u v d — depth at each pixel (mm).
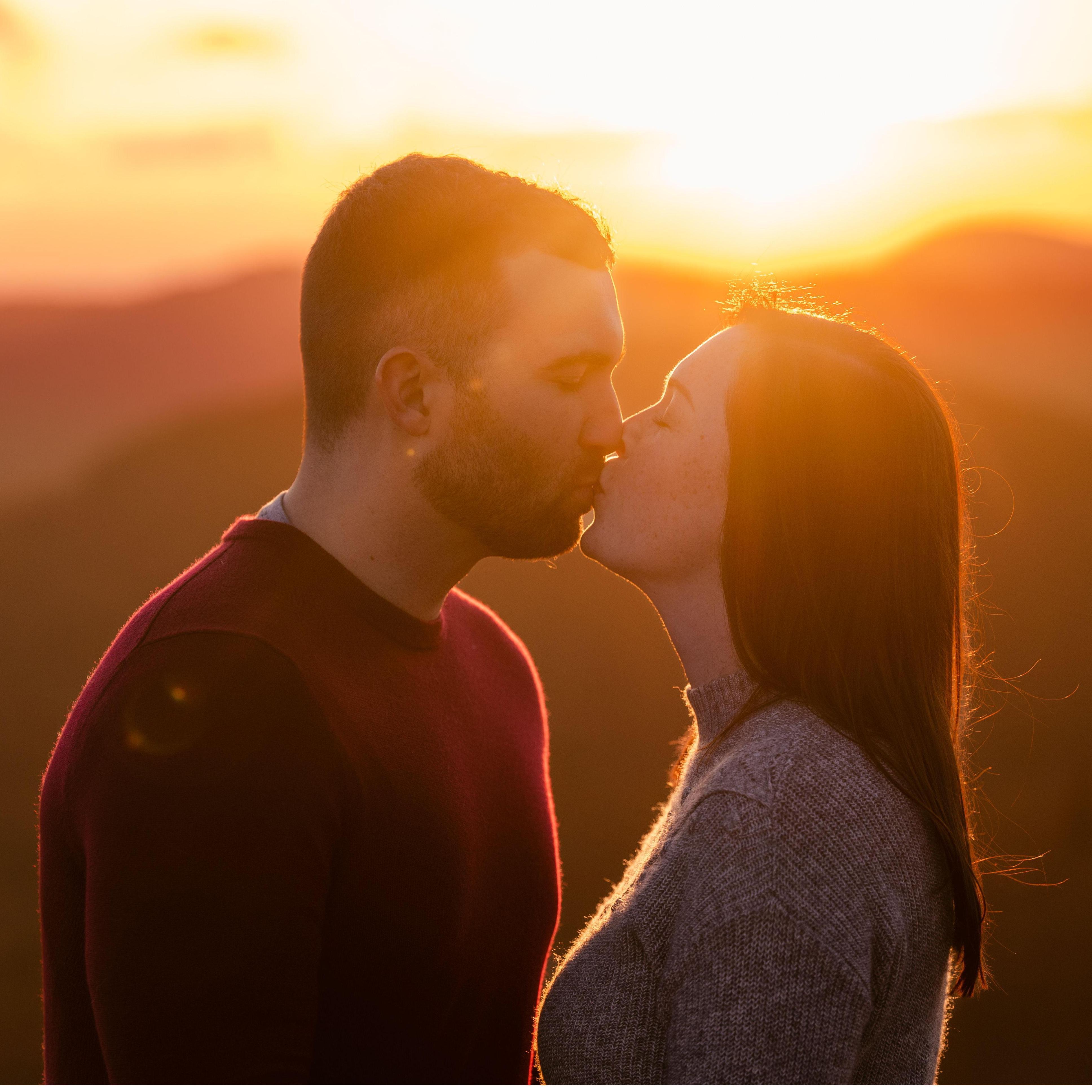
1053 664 15539
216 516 24297
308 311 1564
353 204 1529
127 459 27703
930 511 1470
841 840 1272
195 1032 1203
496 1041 1662
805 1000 1200
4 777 13531
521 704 1920
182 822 1232
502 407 1486
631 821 11953
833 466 1441
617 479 1605
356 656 1476
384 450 1508
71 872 1414
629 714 15086
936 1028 1416
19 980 9633
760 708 1463
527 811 1743
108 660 1444
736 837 1294
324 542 1548
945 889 1377
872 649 1421
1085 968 9273
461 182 1516
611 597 19062
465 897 1505
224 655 1318
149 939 1216
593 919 1615
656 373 27000
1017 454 23609
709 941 1259
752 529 1463
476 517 1527
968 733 1774
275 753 1282
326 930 1356
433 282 1459
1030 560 18750
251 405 31672
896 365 1513
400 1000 1428
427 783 1471
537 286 1490
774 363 1489
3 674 16703
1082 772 12492
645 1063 1332
